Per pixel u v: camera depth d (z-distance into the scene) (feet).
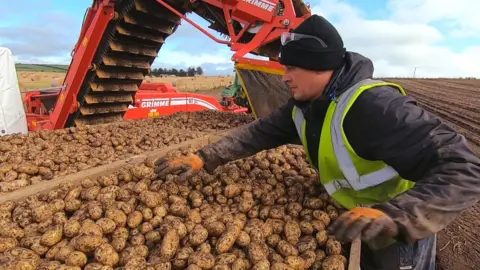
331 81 7.30
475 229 16.76
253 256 6.94
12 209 8.57
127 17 21.47
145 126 19.97
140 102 28.63
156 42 24.91
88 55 21.93
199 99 34.37
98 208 7.98
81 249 6.84
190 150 13.56
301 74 7.32
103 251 6.76
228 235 7.27
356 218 5.44
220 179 9.82
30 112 27.32
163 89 33.99
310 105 7.75
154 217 8.14
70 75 22.66
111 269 6.63
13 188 9.75
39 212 7.99
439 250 15.05
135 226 7.86
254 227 7.84
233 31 21.34
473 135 36.06
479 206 19.60
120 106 26.45
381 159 6.79
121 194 8.89
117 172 10.21
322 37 6.95
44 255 7.11
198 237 7.37
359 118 6.79
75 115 23.90
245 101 53.36
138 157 12.36
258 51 22.09
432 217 5.61
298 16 21.48
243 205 8.76
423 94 83.76
